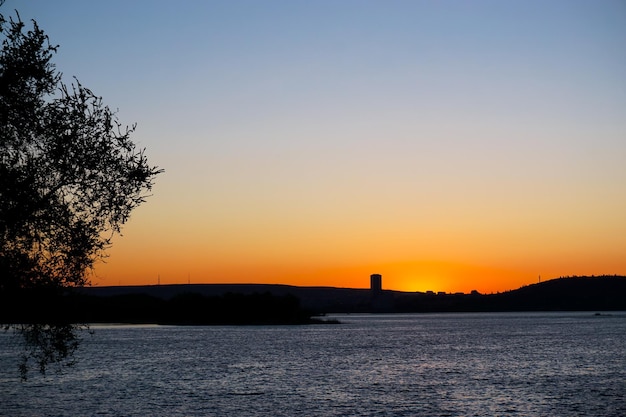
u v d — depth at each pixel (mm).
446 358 102062
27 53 22094
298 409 51969
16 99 21969
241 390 63500
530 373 78438
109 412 50406
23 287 22516
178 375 77312
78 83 23125
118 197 23344
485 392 61594
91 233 23078
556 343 138375
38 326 23312
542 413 49969
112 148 23578
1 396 58656
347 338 170250
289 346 135875
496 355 107125
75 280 23203
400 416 48812
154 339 166500
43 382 69500
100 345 139875
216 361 97812
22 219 22000
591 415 49094
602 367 85250
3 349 109000
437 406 53281
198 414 49562
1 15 22047
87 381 70562
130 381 70938
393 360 99000
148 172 23969
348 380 72125
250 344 143750
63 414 49438
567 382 69188
